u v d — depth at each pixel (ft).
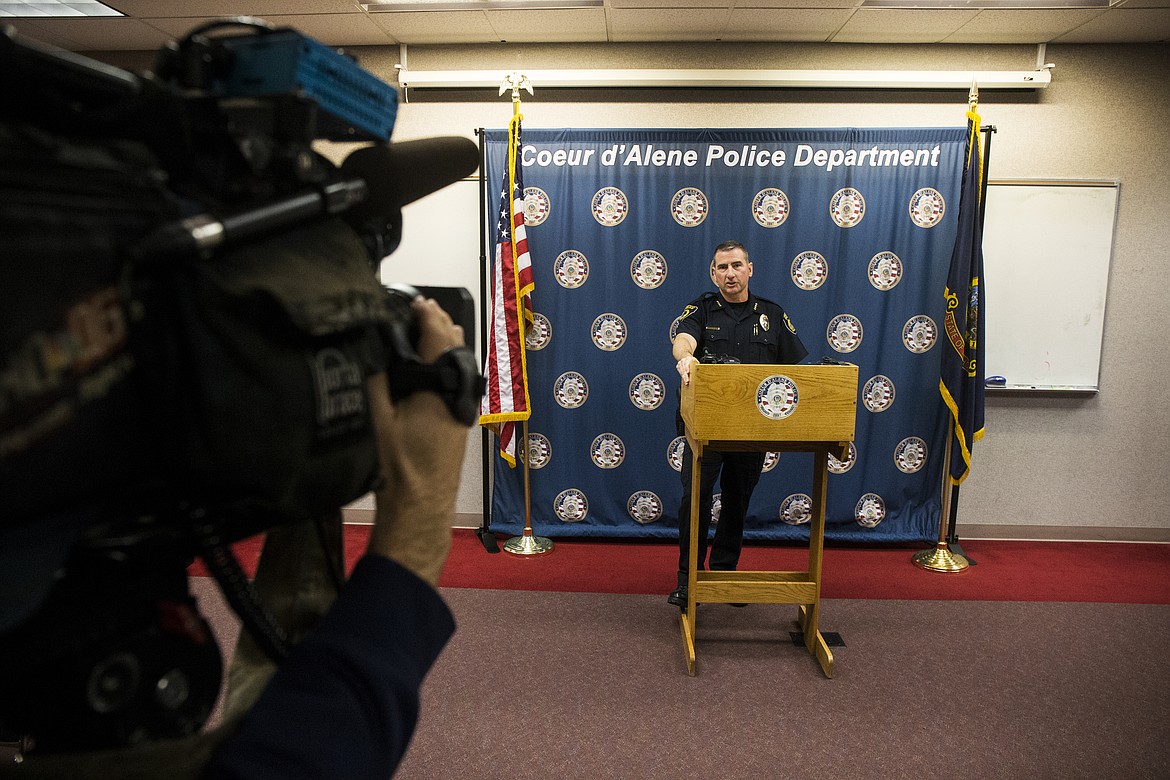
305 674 1.03
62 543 0.83
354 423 1.11
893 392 12.99
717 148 12.64
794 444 9.01
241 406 0.93
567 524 13.48
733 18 11.85
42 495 0.77
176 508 0.99
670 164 12.71
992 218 13.05
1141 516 13.73
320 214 1.23
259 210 1.04
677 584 11.55
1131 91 12.93
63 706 0.95
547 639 9.70
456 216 13.46
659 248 12.85
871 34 12.53
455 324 1.69
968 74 12.56
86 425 0.80
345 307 1.13
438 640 1.19
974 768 7.12
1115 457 13.62
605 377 13.12
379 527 1.23
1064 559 12.77
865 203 12.67
